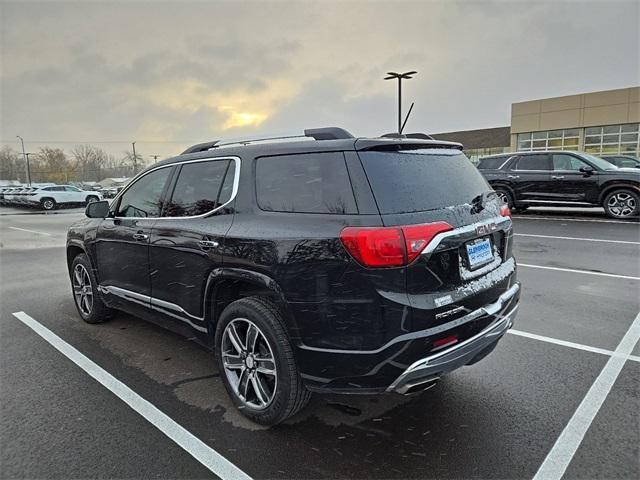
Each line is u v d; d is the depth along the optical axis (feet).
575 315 15.39
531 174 40.29
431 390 10.55
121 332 14.84
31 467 8.07
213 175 10.45
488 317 8.76
